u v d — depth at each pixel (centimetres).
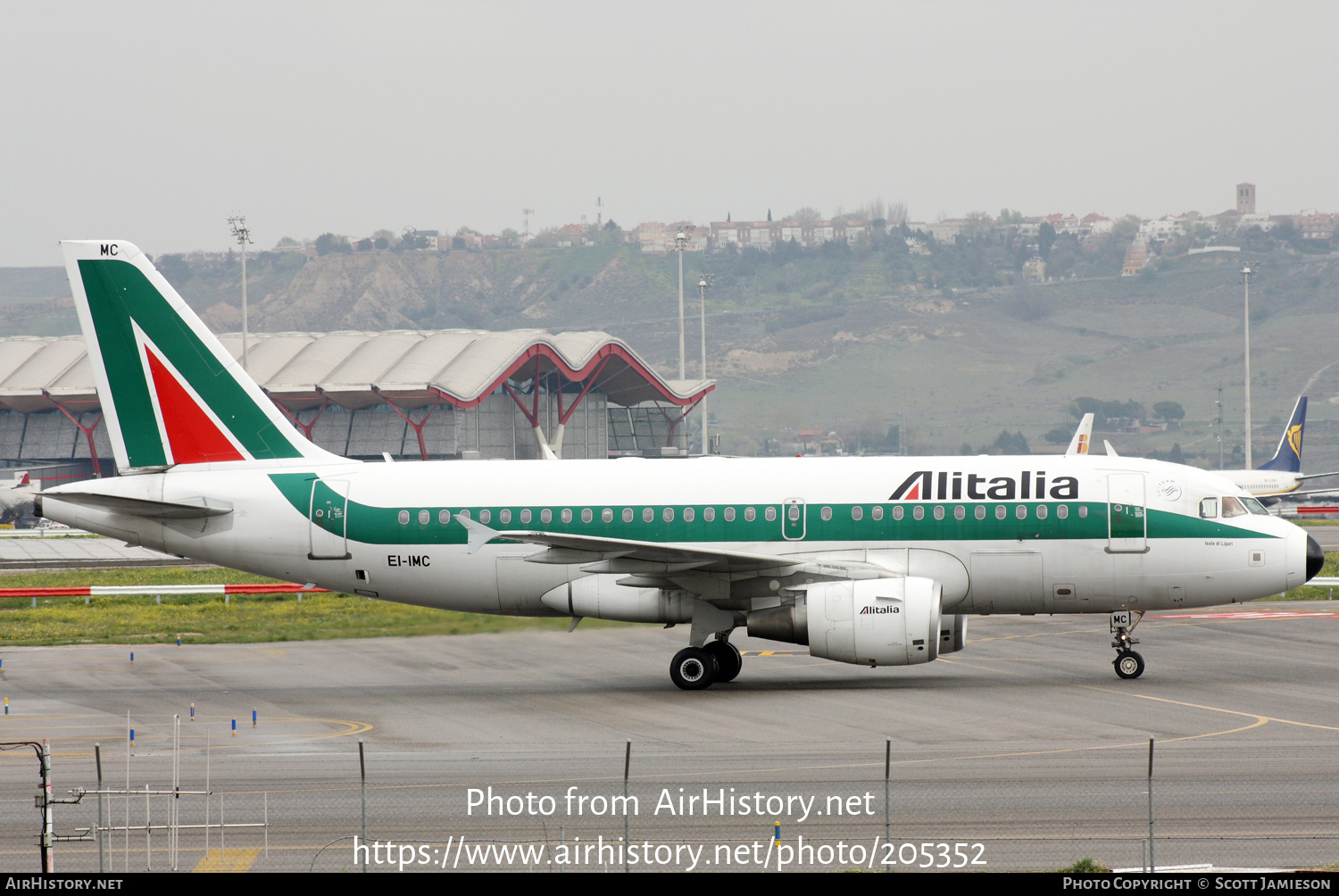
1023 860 7275
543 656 16138
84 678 14838
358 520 14262
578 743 10700
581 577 13988
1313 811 8144
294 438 14800
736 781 9181
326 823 8306
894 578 12988
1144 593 13538
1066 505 13525
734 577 13300
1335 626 18438
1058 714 11681
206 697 13488
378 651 16788
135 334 14612
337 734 11306
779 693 13075
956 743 10400
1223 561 13375
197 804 8825
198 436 14712
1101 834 7738
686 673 13388
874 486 13762
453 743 10812
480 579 14162
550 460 14525
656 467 14262
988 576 13600
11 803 8906
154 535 14562
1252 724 11106
